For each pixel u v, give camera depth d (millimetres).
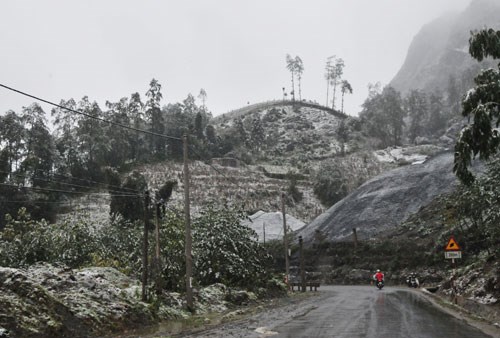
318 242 68812
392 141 156250
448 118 162500
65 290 15719
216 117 185625
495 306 17266
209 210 32781
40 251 29422
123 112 105688
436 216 58156
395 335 11969
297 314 19250
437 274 45031
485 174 36312
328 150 139000
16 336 11148
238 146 126812
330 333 12742
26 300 12719
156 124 112062
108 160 96125
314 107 185000
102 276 19562
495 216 33531
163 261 26016
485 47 13445
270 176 110750
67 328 12945
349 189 103875
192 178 95312
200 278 29125
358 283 53688
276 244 73188
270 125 164375
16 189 61125
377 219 68125
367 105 181500
